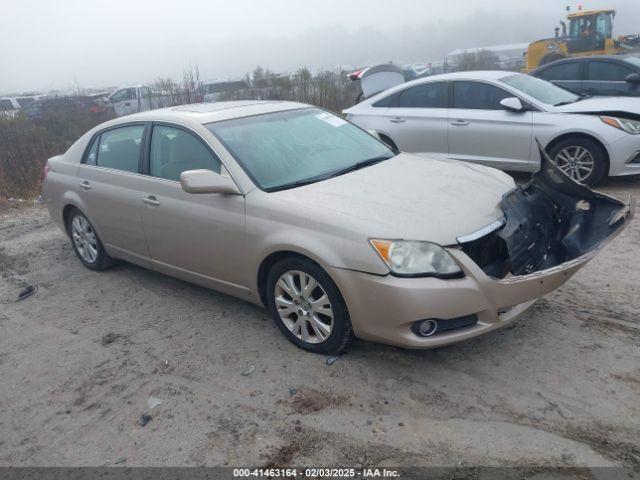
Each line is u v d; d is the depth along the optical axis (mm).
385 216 3484
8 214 8789
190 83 15875
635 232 5762
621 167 6996
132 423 3381
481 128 7730
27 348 4398
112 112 21922
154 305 4922
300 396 3463
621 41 23828
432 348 3516
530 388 3354
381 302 3334
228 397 3527
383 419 3203
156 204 4621
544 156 4266
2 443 3346
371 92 12016
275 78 18391
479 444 2955
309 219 3621
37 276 5895
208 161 4297
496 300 3359
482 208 3676
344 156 4559
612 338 3791
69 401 3668
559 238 4121
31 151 11258
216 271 4348
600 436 2941
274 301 4016
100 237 5512
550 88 8055
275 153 4328
